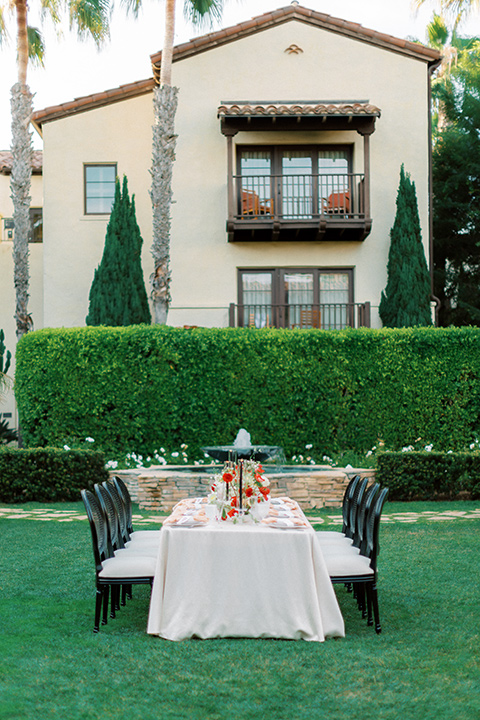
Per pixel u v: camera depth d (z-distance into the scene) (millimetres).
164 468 13328
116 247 17422
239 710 4059
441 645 5133
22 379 14828
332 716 3980
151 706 4117
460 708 4059
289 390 14711
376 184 18453
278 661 4844
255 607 5402
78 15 18484
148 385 14508
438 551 8383
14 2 17938
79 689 4359
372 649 5090
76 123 19219
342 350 14844
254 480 6012
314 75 18562
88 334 14609
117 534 6492
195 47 18406
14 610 6105
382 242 18406
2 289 21031
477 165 24328
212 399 14594
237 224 17531
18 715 3982
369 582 5688
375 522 5609
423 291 17375
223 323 18359
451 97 26578
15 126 17906
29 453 12961
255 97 18500
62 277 19031
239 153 18734
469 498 12836
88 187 19234
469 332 15055
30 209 22469
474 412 15008
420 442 14883
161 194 16797
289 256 18469
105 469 13180
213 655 4973
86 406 14562
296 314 18625
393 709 4062
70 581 7137
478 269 25922
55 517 11203
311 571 5402
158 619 5414
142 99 19297
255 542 5457
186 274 18406
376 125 18547
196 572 5449
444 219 25188
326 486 12273
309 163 18797
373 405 14859
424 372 14938
